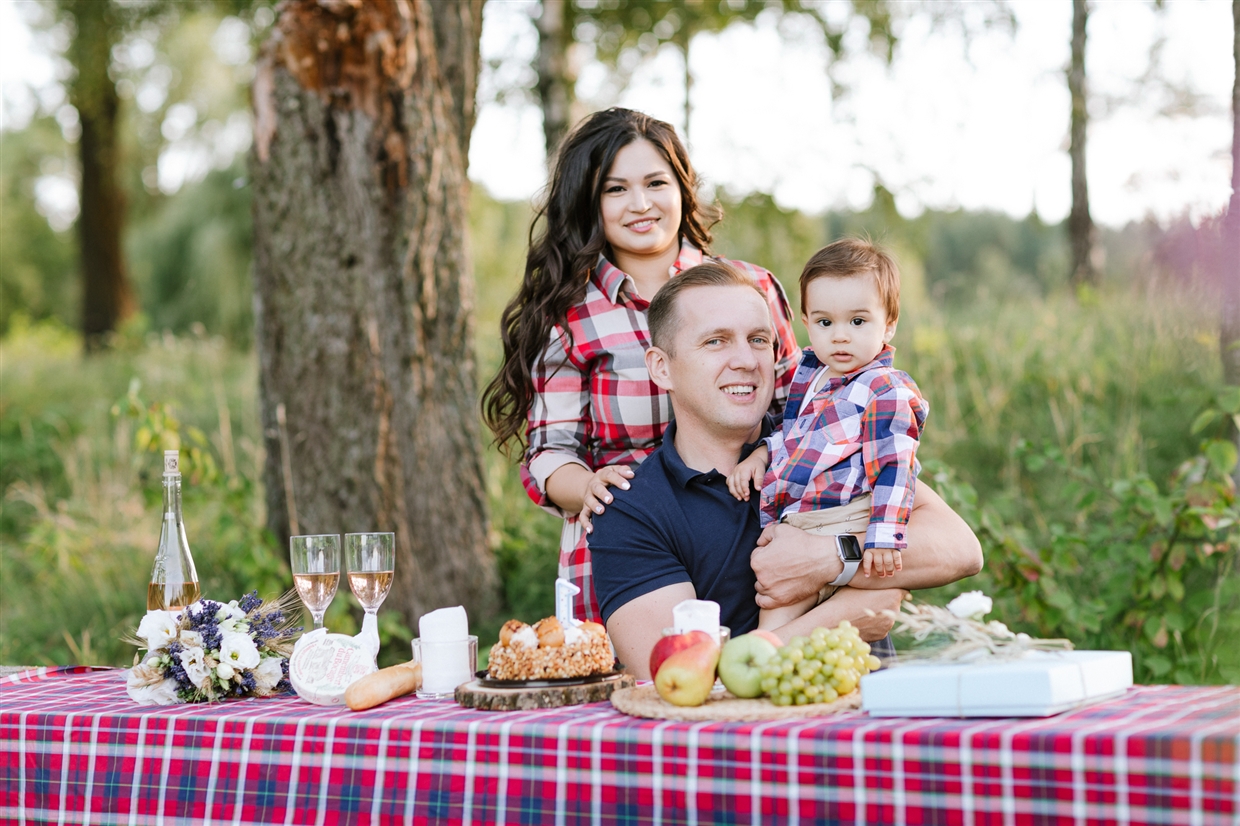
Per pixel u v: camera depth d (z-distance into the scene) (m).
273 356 4.62
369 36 4.48
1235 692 1.67
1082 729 1.40
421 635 1.98
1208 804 1.30
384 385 4.61
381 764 1.69
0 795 1.89
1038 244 17.66
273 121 4.51
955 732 1.42
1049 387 6.07
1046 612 4.12
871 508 2.30
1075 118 9.15
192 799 1.78
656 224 2.81
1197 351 5.90
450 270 4.79
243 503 4.93
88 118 15.66
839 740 1.47
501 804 1.62
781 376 2.75
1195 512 3.84
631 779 1.56
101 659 5.12
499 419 3.05
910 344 7.04
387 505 4.61
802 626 2.26
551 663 1.83
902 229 9.40
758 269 2.90
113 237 16.03
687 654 1.71
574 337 2.84
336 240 4.52
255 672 2.03
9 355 14.69
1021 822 1.38
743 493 2.39
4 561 6.56
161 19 13.23
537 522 5.57
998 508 4.53
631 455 2.82
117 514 6.79
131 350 13.24
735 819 1.50
